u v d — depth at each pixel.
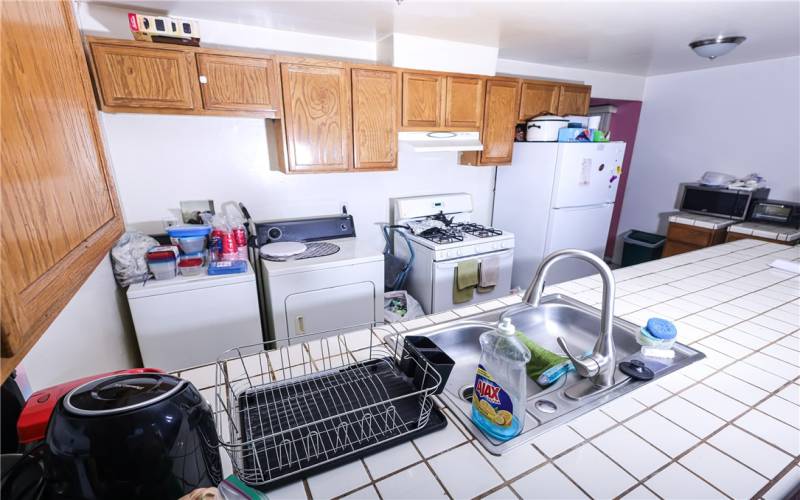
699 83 3.69
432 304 2.68
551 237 3.04
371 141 2.43
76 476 0.48
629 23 2.15
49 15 0.52
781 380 0.98
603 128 4.06
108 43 1.70
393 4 1.85
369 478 0.68
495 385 0.77
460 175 3.27
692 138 3.82
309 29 2.30
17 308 0.34
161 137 2.16
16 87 0.40
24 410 0.59
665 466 0.71
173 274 1.90
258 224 2.43
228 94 1.97
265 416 0.81
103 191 0.68
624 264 4.32
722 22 2.12
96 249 0.59
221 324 1.97
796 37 2.46
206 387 0.93
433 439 0.77
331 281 2.19
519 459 0.72
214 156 2.31
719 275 1.81
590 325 1.37
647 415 0.85
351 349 1.11
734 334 1.22
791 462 0.72
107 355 1.62
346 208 2.81
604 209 3.26
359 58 2.61
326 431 0.77
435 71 2.51
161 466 0.51
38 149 0.44
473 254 2.72
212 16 2.05
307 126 2.21
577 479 0.68
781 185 3.29
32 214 0.40
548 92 3.05
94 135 0.66
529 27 2.23
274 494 0.65
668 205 4.09
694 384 0.96
